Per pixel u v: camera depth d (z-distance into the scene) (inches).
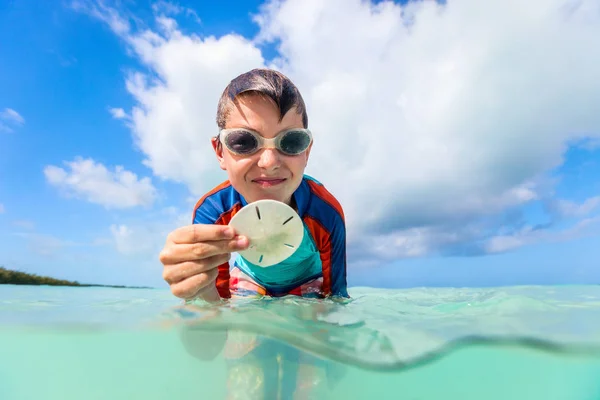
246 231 13.8
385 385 8.5
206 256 12.4
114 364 9.4
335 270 19.2
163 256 12.7
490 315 12.0
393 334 9.8
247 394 8.4
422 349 8.6
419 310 13.9
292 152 15.2
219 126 16.8
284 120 14.9
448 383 8.8
